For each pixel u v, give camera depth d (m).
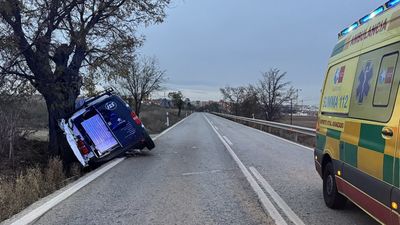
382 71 5.26
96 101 15.04
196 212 7.26
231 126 40.94
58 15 14.77
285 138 25.06
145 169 12.24
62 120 14.65
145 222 6.68
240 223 6.57
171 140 22.52
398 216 4.48
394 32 5.04
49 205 7.78
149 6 18.05
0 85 14.55
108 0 16.70
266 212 7.20
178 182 10.09
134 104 42.53
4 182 10.12
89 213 7.22
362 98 5.85
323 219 6.71
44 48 15.20
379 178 5.01
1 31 14.00
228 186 9.52
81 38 16.06
